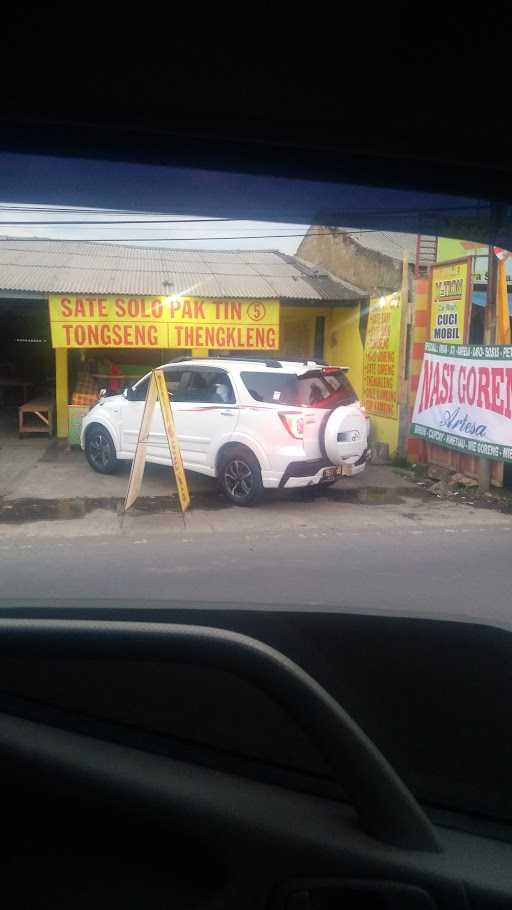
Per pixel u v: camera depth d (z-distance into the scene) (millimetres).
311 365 9477
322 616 2605
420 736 2205
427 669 2322
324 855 1730
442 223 3342
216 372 9594
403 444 12805
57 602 2955
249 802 1856
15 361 16859
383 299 13258
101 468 11141
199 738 2043
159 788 1884
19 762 1960
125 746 2027
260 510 8969
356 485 10836
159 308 13219
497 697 2229
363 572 5898
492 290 10539
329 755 1714
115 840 1887
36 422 15453
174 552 6605
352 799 1741
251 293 13586
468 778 2094
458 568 5984
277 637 2602
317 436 9117
